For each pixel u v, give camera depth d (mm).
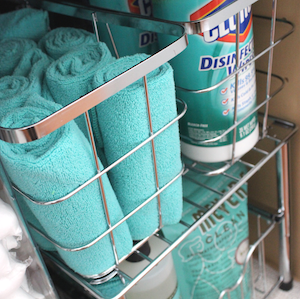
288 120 466
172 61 359
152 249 423
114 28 382
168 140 308
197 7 313
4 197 245
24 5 462
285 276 597
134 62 292
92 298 514
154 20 308
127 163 299
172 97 295
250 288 607
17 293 259
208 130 383
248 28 350
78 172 248
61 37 375
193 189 479
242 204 517
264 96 473
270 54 382
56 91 298
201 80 355
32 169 229
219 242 506
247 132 399
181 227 455
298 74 422
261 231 626
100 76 281
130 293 412
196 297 537
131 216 335
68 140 237
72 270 355
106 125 285
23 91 298
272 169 525
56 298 323
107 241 305
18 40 387
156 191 324
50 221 274
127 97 264
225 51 340
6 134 193
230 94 363
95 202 276
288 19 394
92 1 385
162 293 424
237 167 504
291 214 547
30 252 279
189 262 493
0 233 228
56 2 406
